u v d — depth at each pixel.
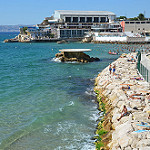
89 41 154.50
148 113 20.02
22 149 19.20
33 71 53.16
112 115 22.83
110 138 18.98
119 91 27.42
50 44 144.50
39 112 26.91
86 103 29.80
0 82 41.72
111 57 79.50
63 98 32.06
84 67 58.41
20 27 199.00
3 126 23.30
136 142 15.42
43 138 20.89
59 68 57.03
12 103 30.09
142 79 33.69
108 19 183.50
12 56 85.88
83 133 21.59
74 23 168.38
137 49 102.50
